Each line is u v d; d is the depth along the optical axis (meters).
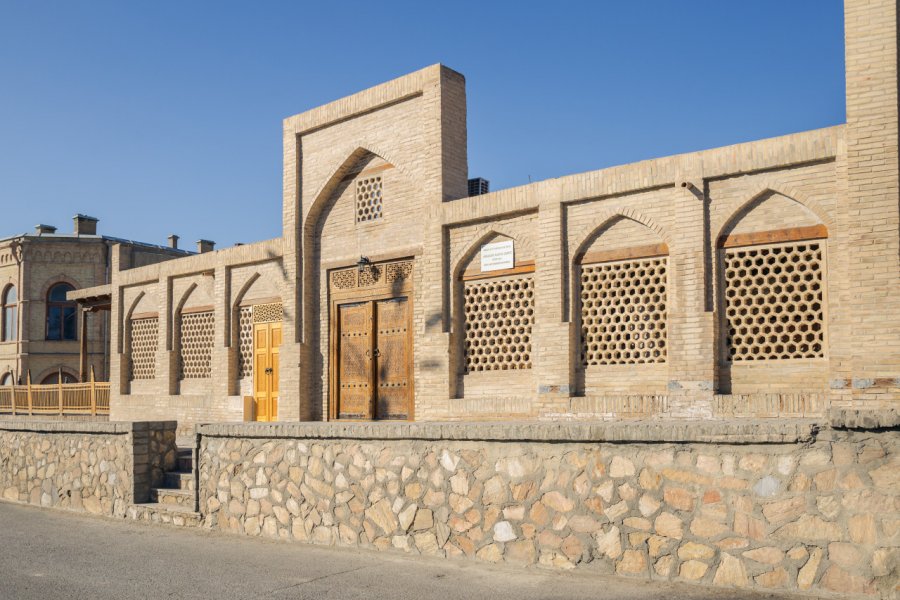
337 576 7.28
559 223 12.95
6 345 33.97
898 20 10.35
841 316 10.59
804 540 5.91
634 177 12.26
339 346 16.14
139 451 11.05
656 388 12.14
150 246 34.94
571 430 6.91
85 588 7.23
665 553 6.45
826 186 10.84
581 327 12.90
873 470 5.71
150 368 21.03
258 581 7.26
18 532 10.21
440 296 14.20
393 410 15.07
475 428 7.47
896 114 10.20
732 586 6.14
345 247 16.06
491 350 13.88
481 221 13.99
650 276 12.30
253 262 18.08
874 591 5.61
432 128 14.44
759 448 6.15
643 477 6.61
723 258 11.65
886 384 10.06
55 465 12.29
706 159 11.66
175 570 7.83
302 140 16.84
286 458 9.04
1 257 34.47
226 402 18.34
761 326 11.34
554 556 6.97
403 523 7.95
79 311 34.28
